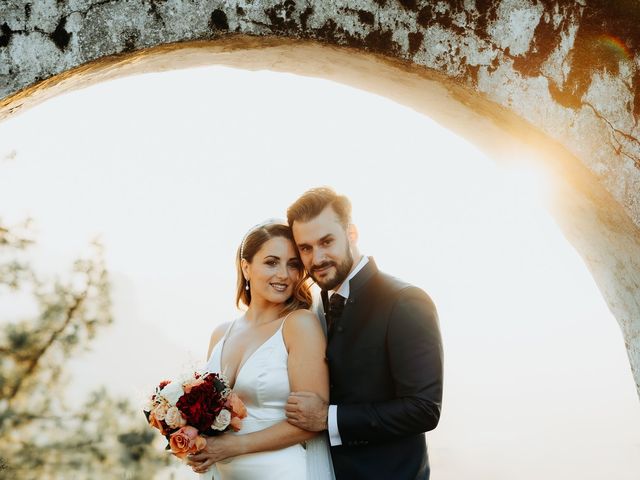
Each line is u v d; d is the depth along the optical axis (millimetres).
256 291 3109
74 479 7410
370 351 2736
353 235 2891
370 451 2707
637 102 2758
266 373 2918
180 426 2711
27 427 7527
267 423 2887
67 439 7512
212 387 2760
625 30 2740
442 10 2727
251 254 3057
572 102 2750
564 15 2740
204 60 2893
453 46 2732
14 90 2475
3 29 2482
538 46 2742
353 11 2695
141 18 2561
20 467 7266
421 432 2646
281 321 3016
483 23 2732
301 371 2859
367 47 2705
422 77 2834
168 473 7648
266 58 2920
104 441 7582
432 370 2658
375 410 2639
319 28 2678
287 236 3055
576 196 2980
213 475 3041
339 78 3121
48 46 2498
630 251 2953
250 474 2850
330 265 2791
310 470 2846
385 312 2742
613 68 2754
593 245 3188
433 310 2756
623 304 3199
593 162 2750
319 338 2922
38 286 7867
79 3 2525
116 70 2773
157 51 2652
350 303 2818
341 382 2785
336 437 2682
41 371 7719
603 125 2752
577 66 2750
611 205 2828
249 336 3072
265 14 2637
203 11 2602
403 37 2719
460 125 3158
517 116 2758
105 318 8023
